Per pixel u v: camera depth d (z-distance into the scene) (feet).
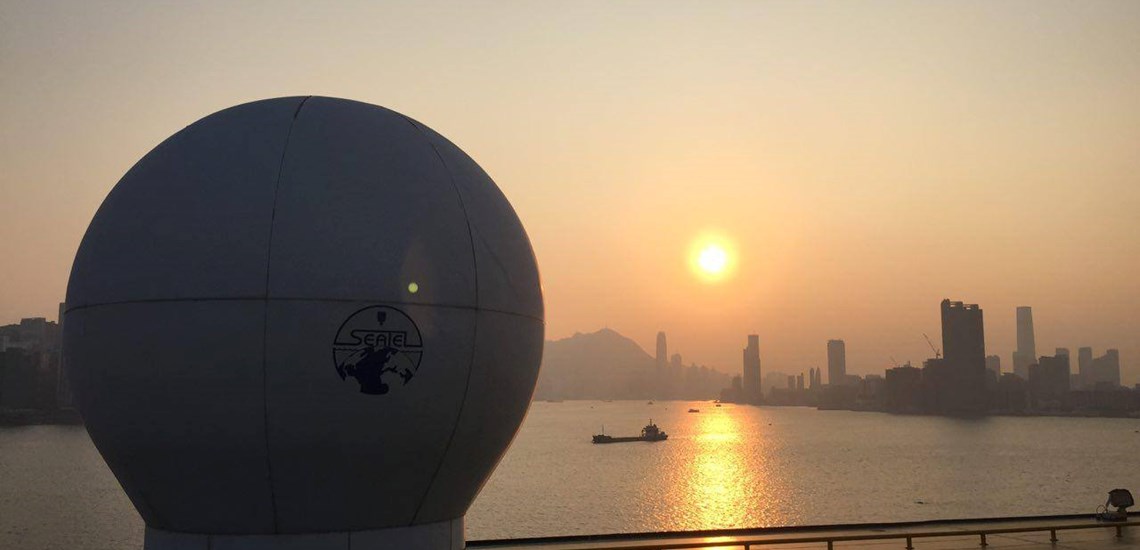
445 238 35.50
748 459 538.06
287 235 32.91
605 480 396.78
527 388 38.99
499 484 376.89
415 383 33.55
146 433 32.91
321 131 36.45
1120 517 81.82
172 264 32.91
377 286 33.30
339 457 32.89
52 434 586.86
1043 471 452.76
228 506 33.37
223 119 37.60
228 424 32.04
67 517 257.75
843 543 69.92
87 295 34.63
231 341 31.89
